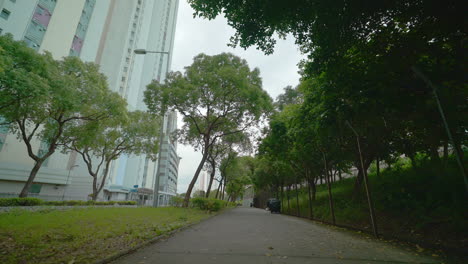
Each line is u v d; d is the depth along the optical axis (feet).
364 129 31.45
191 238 23.75
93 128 75.72
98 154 99.30
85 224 26.91
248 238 24.16
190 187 69.87
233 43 24.85
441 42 19.19
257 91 61.72
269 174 94.63
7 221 26.32
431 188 28.76
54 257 13.97
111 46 171.63
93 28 131.85
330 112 26.48
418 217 25.94
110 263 14.08
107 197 161.07
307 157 52.26
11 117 57.98
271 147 54.03
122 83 180.04
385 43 21.53
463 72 18.10
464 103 19.51
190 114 70.59
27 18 96.43
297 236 26.21
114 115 74.08
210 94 65.82
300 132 38.09
